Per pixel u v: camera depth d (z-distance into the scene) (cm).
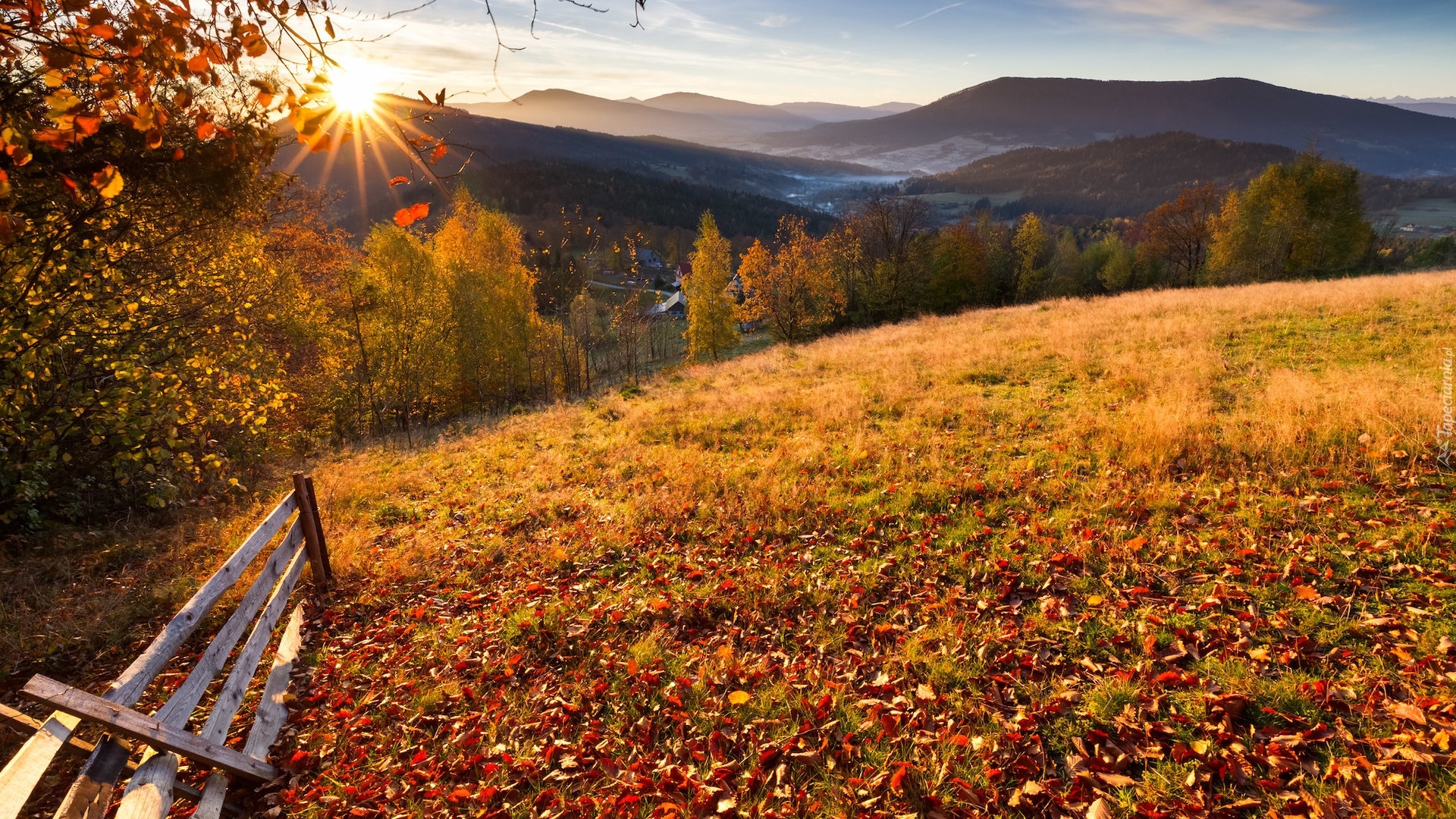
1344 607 445
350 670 564
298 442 1892
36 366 848
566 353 4097
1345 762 337
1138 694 405
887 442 948
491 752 450
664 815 380
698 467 969
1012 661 455
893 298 4934
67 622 634
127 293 974
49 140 273
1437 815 303
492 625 614
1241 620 453
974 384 1230
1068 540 586
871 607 553
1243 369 1052
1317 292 1616
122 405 848
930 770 382
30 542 838
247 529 873
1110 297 2620
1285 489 618
